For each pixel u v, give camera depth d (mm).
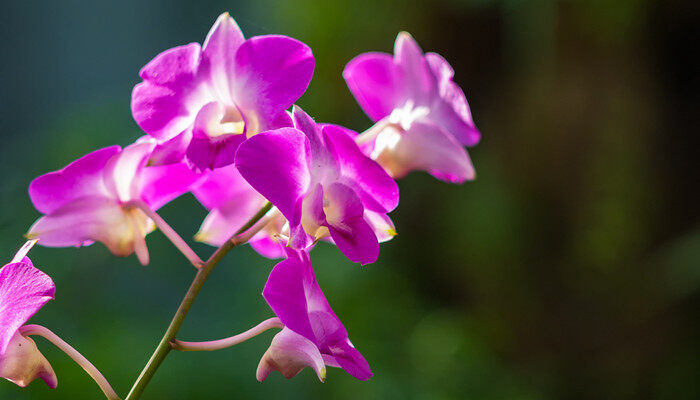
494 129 2057
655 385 1837
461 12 1989
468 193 2074
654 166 1897
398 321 1931
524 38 1934
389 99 810
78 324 1686
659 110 1884
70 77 2803
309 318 715
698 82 1866
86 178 749
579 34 1874
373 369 1766
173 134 735
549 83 1947
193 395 1599
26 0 2709
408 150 789
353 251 721
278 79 733
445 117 809
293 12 2090
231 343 729
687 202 1879
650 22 1826
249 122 735
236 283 2076
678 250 1812
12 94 2680
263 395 1696
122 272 1921
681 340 1831
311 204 717
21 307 714
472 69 2051
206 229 779
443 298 2121
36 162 1939
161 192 765
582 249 1953
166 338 727
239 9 2656
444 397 1771
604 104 1903
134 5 2906
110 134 2049
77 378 1509
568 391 1921
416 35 2043
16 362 720
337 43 2062
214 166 725
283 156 712
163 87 732
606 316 1919
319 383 1743
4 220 1742
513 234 2012
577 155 1942
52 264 1737
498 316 2027
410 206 2133
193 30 2971
